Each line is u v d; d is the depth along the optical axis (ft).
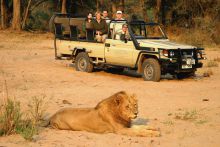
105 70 96.32
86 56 93.35
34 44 167.12
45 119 51.42
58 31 98.94
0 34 197.47
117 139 44.14
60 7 241.35
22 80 81.87
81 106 60.54
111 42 88.94
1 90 72.08
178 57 82.33
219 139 45.83
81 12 242.58
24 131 45.75
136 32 87.40
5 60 112.37
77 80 83.41
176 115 55.88
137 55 84.89
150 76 83.56
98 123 45.91
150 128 47.21
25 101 62.80
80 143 42.98
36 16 235.81
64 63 108.06
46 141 43.62
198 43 174.50
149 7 218.79
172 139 45.39
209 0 199.62
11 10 225.76
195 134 47.52
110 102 45.88
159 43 84.53
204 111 58.49
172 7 213.66
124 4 221.05
